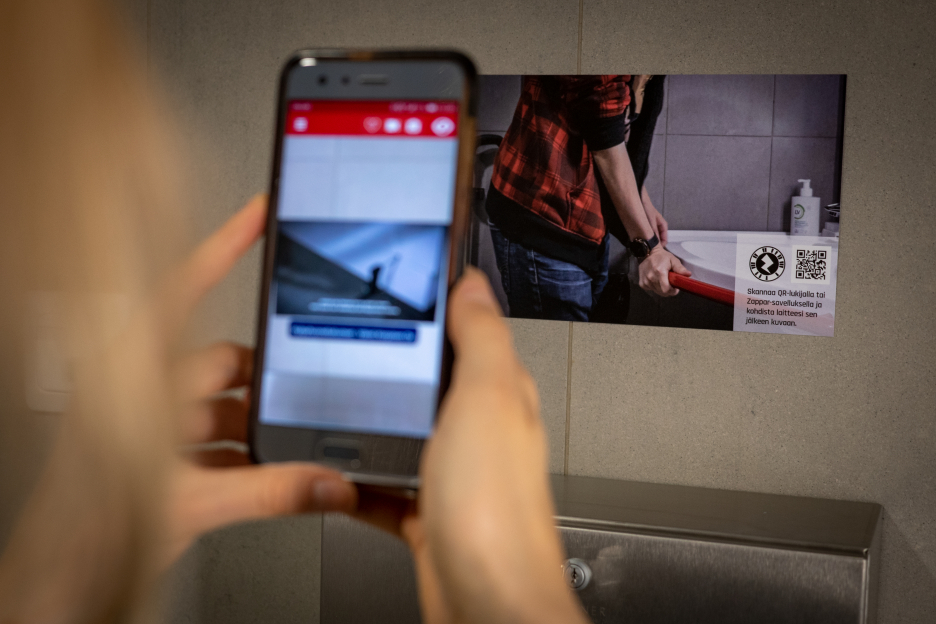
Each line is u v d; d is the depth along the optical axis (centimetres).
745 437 165
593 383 172
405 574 144
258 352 66
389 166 69
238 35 184
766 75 158
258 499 48
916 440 156
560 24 167
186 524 45
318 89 72
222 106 187
